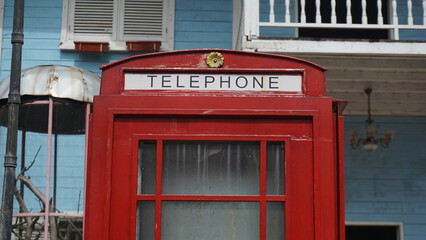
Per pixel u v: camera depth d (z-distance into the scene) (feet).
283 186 13.83
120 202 13.67
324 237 13.51
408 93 28.30
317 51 24.38
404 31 29.89
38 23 29.91
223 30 30.07
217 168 13.96
